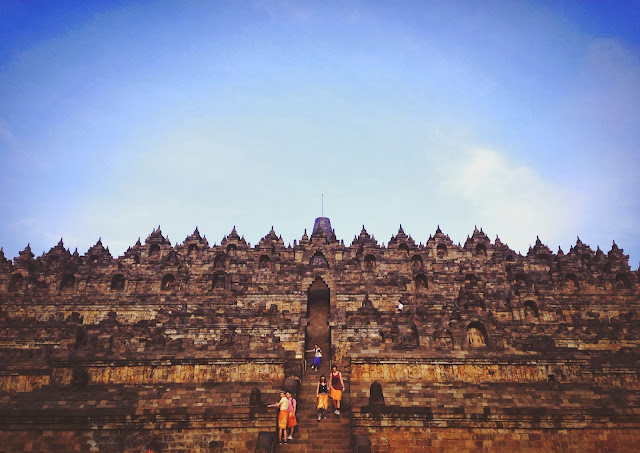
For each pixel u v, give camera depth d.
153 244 66.56
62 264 61.28
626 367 40.28
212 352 41.09
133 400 37.09
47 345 47.94
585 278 59.78
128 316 56.69
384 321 48.19
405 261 62.03
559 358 40.75
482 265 62.22
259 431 34.22
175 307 56.75
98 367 40.25
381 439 33.75
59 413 34.38
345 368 41.56
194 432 34.38
